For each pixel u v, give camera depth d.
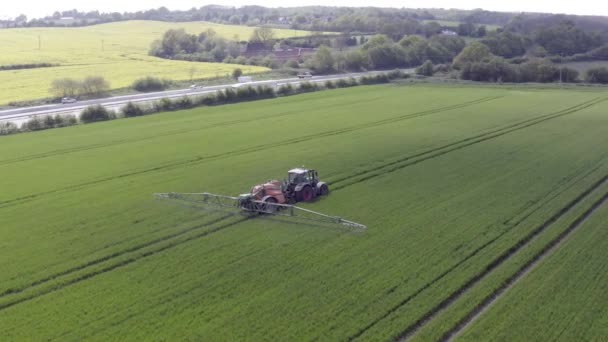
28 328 22.48
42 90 113.44
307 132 65.56
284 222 34.19
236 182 44.03
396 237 30.91
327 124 71.00
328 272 26.55
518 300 23.52
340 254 28.70
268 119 76.12
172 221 35.03
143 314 23.25
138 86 117.62
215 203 38.59
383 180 43.50
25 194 42.69
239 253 29.31
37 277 27.36
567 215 34.53
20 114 87.12
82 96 108.38
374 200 38.12
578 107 84.56
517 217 33.84
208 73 145.50
